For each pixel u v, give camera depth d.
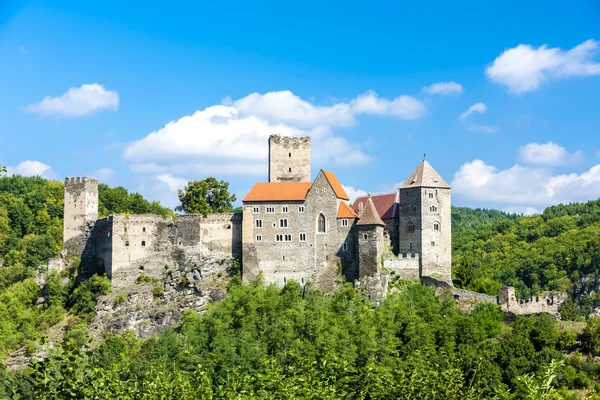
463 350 153.38
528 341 156.62
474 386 110.81
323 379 108.44
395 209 193.50
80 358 86.50
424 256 187.62
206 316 180.88
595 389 144.62
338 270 189.50
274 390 100.12
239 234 198.12
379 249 185.25
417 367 113.44
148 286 197.75
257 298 179.62
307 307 175.38
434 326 167.12
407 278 186.50
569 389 148.88
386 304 177.38
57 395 78.62
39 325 196.88
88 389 83.19
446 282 184.88
